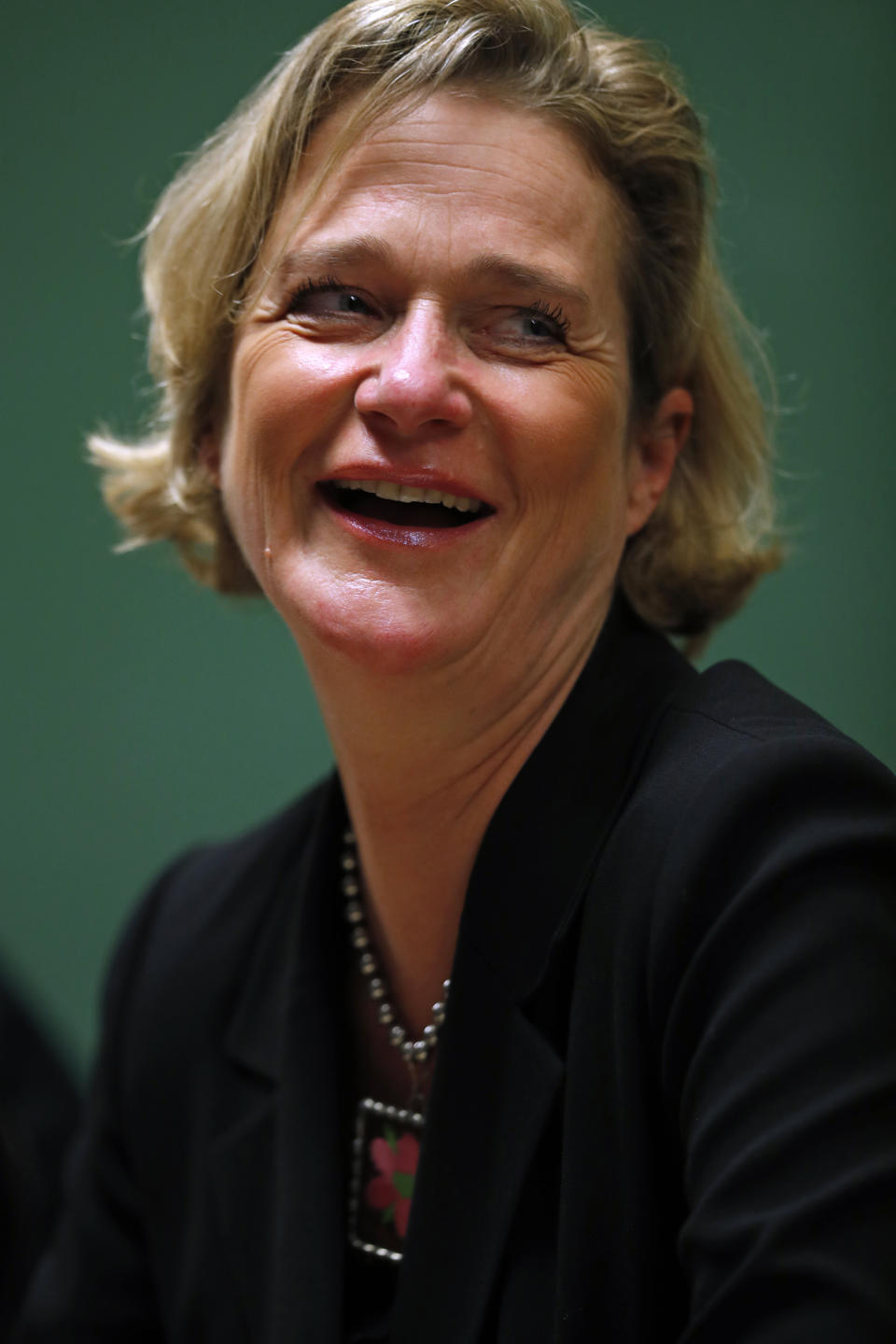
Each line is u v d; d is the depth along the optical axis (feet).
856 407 18.16
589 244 8.13
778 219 18.07
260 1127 9.31
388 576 7.84
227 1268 9.20
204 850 11.39
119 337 20.99
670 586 9.95
